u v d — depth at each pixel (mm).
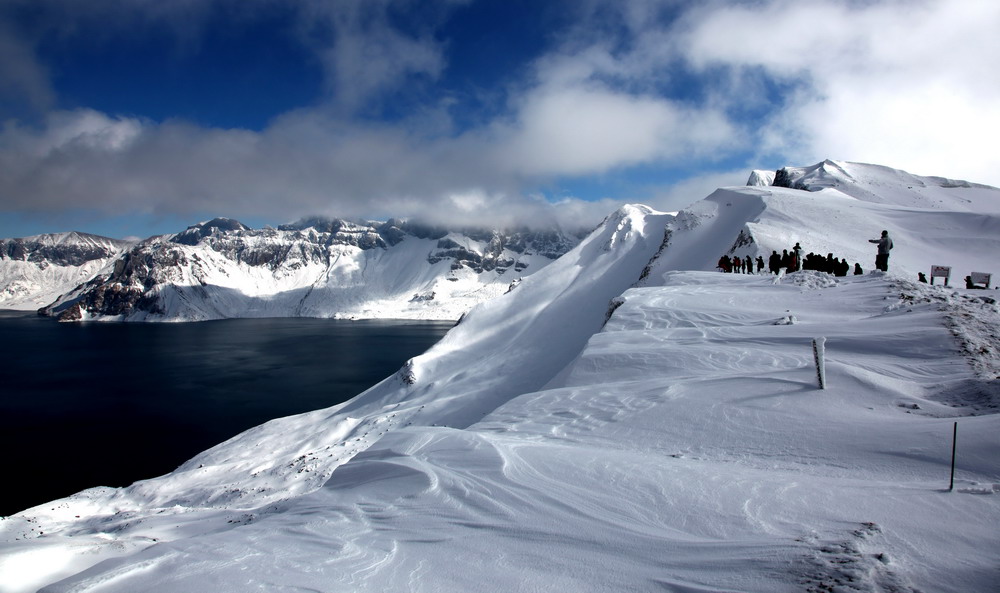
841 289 21938
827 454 7699
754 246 48594
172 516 34500
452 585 4664
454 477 7668
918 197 84188
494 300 99875
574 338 76938
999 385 9172
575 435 10328
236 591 4691
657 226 109062
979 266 43812
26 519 41938
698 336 16734
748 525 5324
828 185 92625
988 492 5570
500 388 65938
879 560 4152
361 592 4617
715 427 9539
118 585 4922
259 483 48094
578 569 4777
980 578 3842
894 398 9641
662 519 5715
